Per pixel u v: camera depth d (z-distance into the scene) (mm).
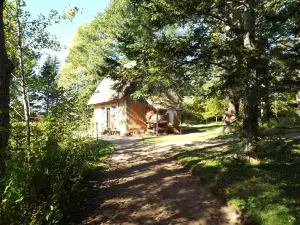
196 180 7531
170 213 5625
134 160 11078
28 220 4285
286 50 6559
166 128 22703
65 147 7598
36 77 8070
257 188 5992
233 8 8766
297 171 6910
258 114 7770
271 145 7500
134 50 8922
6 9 7582
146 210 5871
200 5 7750
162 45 8008
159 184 7535
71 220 5469
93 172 9070
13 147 5316
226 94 7996
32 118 7520
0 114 4602
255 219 4719
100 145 15195
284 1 6582
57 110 7562
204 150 10977
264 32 7633
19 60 7715
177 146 13609
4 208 3805
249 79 6715
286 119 7992
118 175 8859
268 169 7305
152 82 9773
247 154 8039
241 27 8109
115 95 23641
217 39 9234
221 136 14945
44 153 5945
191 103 27031
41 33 8484
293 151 8938
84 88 38688
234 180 6699
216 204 5836
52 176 5395
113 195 6941
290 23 7125
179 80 9414
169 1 7605
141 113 23859
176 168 9102
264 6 7727
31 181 4625
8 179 4215
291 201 5109
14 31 8008
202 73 9531
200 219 5234
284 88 6258
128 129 23203
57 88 8109
